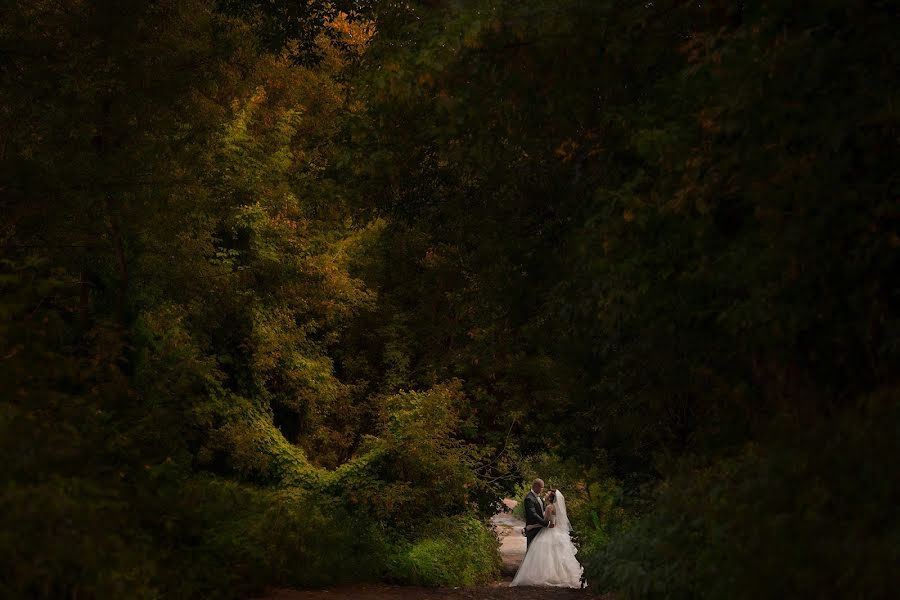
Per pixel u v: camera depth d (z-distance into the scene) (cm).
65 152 1588
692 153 814
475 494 2739
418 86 1097
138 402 1636
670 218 898
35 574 617
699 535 809
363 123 1494
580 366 1559
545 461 2767
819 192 699
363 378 2952
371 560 1881
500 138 1323
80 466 853
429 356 2680
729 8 870
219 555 1136
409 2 1267
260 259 2441
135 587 748
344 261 2730
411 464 2408
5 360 924
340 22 3039
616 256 962
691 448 1331
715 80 788
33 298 1124
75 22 1688
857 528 606
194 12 1923
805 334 851
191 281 2072
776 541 661
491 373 2520
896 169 693
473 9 1002
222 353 2450
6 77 1596
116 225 1764
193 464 2306
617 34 988
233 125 2430
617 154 1159
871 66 705
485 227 1627
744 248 805
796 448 771
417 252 2264
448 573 2277
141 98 1752
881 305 730
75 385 1230
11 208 1495
